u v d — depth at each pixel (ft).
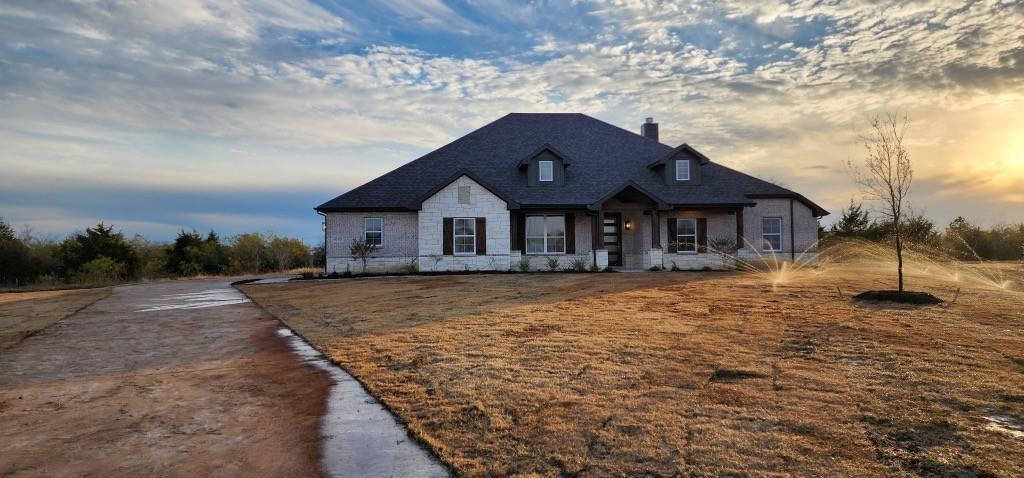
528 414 18.20
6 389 23.16
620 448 15.25
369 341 30.91
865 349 25.04
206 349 31.04
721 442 15.39
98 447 16.67
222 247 148.05
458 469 14.38
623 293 48.26
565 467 14.23
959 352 24.06
